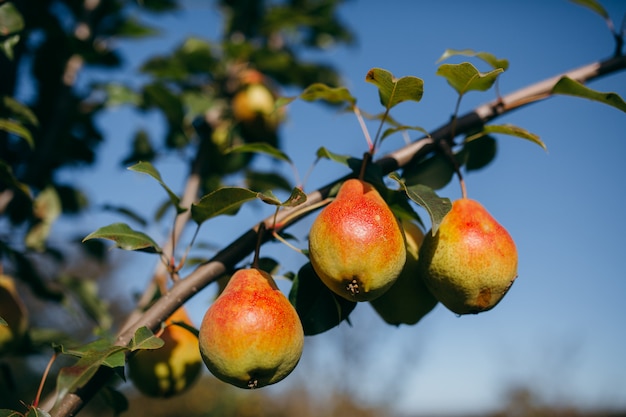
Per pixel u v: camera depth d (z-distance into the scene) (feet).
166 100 3.56
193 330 2.23
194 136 3.90
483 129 2.41
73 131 3.71
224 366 2.00
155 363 2.52
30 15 3.09
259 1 4.70
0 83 3.04
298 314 2.19
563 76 2.36
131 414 11.78
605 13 2.55
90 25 3.73
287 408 14.38
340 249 2.03
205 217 2.27
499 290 2.16
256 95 3.95
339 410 13.26
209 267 2.22
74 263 11.32
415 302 2.27
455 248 2.15
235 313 2.01
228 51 4.03
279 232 2.25
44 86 3.45
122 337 2.17
